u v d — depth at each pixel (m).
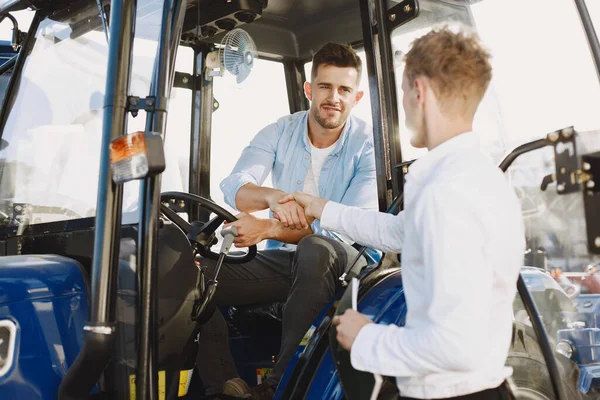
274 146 2.59
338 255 2.07
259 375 2.43
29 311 1.65
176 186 2.82
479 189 1.18
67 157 2.04
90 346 1.47
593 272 2.25
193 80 2.86
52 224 2.01
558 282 2.39
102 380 1.71
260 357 2.50
